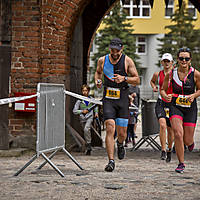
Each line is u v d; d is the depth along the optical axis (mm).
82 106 14258
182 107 9312
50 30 14203
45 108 8844
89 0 15094
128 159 12539
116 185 7609
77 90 17484
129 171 9594
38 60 14078
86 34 20891
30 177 8625
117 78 9359
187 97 9195
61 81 14305
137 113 18094
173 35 75562
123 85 9609
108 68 9586
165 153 12344
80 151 14453
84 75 20953
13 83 14070
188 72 9273
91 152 14836
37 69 14055
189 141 9508
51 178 8484
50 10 14195
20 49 14078
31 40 14055
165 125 12164
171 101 9367
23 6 14008
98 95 69375
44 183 7895
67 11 14258
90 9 20766
